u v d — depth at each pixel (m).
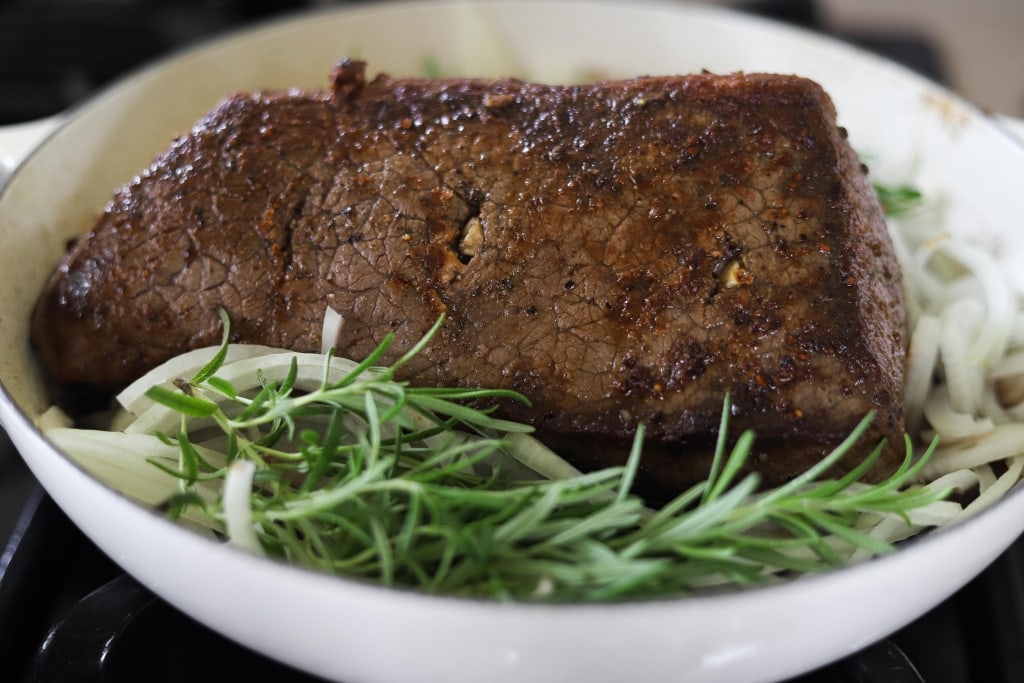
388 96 0.40
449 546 0.31
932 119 0.48
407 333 0.37
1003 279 0.43
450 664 0.30
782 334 0.35
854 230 0.37
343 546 0.33
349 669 0.31
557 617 0.29
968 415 0.40
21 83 0.70
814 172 0.37
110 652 0.35
